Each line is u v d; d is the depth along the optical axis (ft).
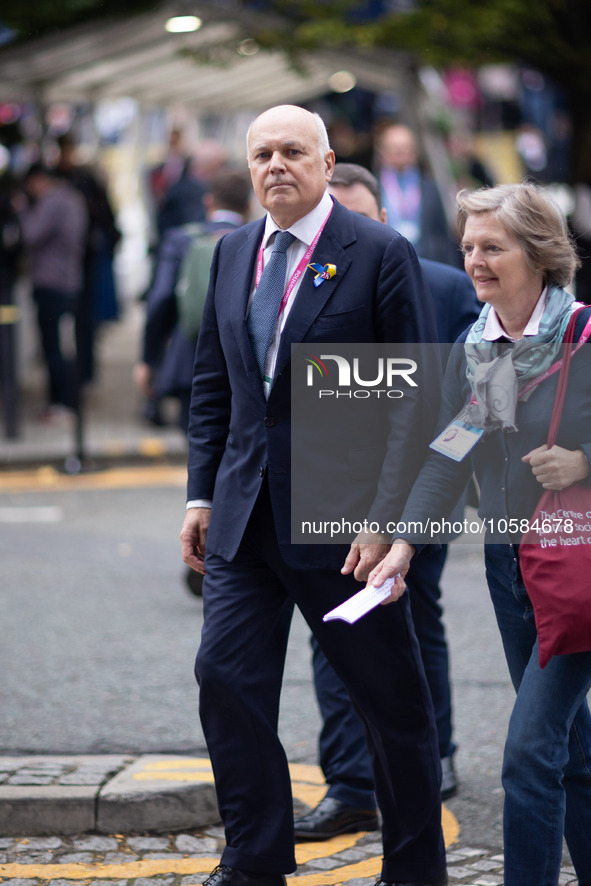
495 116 192.85
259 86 127.85
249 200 55.16
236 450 27.45
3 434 94.84
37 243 96.58
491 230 24.85
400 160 83.10
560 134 163.43
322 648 27.22
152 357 62.34
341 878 30.35
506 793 25.31
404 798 27.37
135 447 90.02
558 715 25.16
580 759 26.61
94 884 29.60
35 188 99.40
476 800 35.01
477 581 58.59
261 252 27.35
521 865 25.04
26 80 104.22
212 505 27.89
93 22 96.07
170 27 95.76
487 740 39.47
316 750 38.75
